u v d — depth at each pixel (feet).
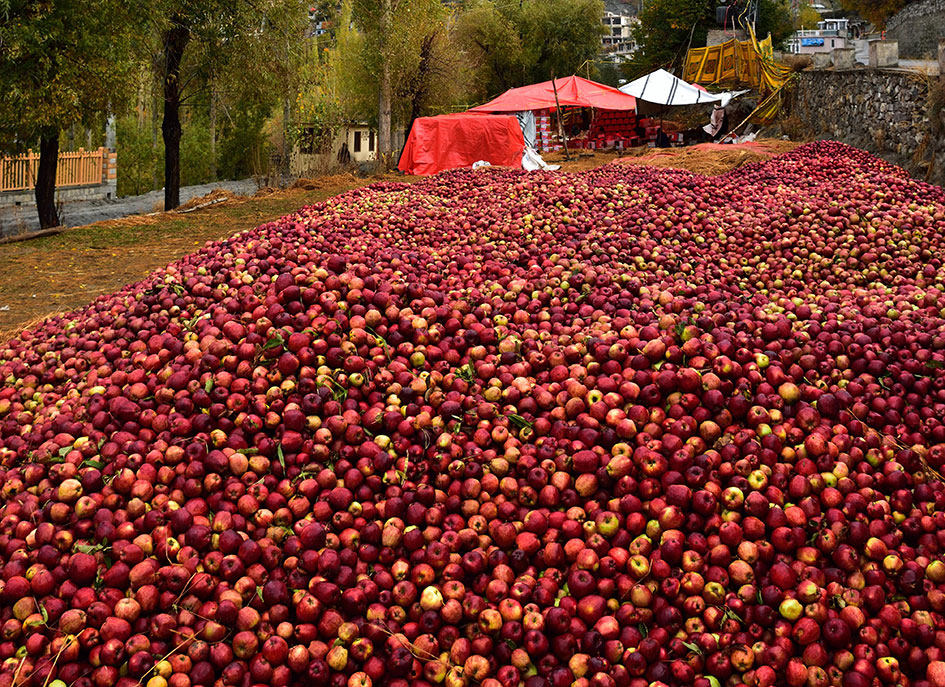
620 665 9.72
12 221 73.87
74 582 10.37
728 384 12.44
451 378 13.66
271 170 88.69
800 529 10.77
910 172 52.42
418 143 81.00
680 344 13.28
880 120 60.39
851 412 12.72
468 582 10.85
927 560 10.66
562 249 23.26
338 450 12.22
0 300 30.40
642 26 148.97
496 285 19.06
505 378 13.70
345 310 14.73
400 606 10.52
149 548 10.80
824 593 10.12
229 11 61.62
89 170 102.22
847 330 15.21
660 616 10.21
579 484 11.54
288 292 14.84
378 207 33.40
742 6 129.39
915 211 27.58
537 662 9.95
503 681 9.74
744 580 10.36
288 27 65.05
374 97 116.06
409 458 12.23
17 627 9.98
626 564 10.67
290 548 10.96
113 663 9.73
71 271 36.09
